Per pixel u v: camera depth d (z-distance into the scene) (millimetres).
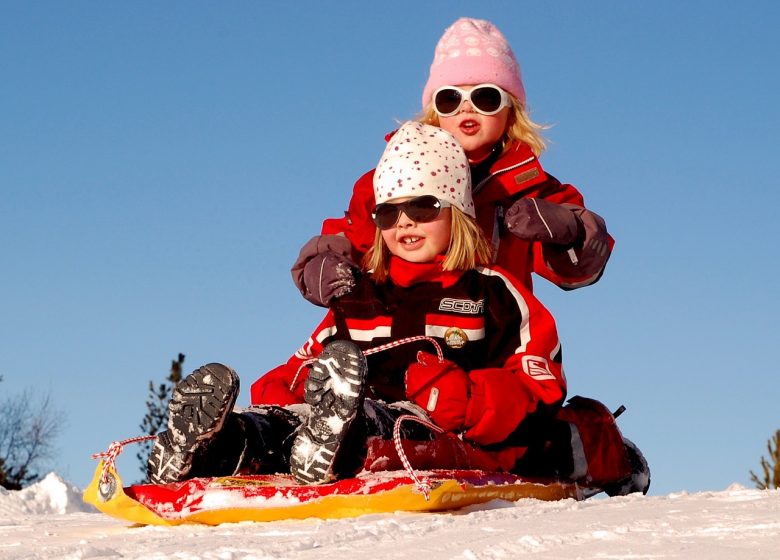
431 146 5301
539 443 5184
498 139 6301
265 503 4172
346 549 3057
